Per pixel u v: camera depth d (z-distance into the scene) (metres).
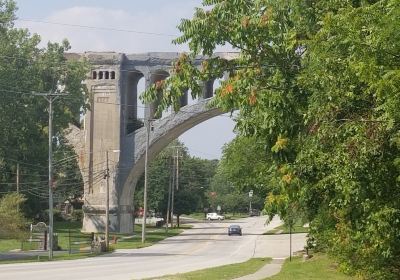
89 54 67.81
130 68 66.94
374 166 9.59
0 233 44.47
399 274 15.43
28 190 74.19
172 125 65.38
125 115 67.88
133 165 67.50
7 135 67.94
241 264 38.59
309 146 11.41
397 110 8.36
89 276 28.16
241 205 161.62
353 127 9.77
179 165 107.38
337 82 10.18
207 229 95.12
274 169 13.58
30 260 41.06
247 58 13.28
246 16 12.95
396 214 9.84
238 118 13.77
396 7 8.12
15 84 66.06
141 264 38.28
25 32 68.69
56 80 68.69
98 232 69.00
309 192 11.86
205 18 13.28
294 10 12.17
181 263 39.94
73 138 78.25
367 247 14.16
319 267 30.34
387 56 8.70
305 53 12.38
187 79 13.47
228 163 43.62
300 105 12.49
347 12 9.43
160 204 101.00
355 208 11.05
